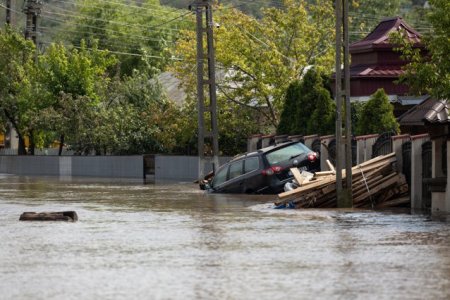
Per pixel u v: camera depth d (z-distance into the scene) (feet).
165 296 90.38
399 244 128.98
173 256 118.21
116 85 448.24
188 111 376.89
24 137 511.40
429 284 95.71
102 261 114.11
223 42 357.41
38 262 113.60
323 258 115.14
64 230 152.46
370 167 203.31
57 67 459.32
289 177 242.17
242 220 169.27
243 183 247.09
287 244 130.00
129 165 403.13
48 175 441.68
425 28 488.02
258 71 356.59
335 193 200.75
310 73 293.84
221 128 359.66
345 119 201.77
